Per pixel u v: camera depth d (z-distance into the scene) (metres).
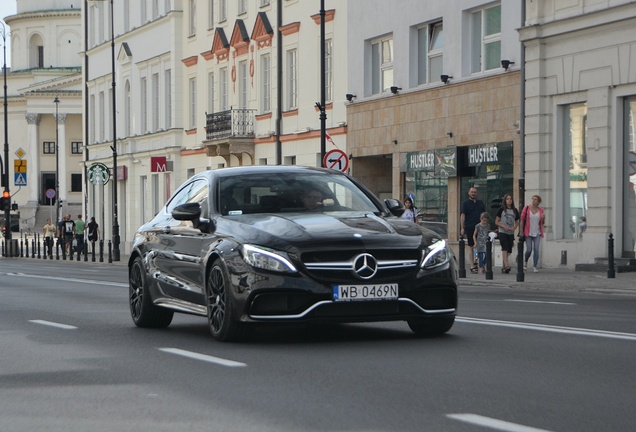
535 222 32.53
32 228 128.62
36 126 130.25
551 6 33.50
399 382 9.91
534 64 34.09
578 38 32.56
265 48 52.47
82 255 70.25
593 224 32.12
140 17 68.81
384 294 12.47
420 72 41.12
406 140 41.38
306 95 48.84
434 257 12.75
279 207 14.02
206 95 59.72
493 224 36.59
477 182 37.50
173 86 63.12
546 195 34.00
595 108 32.00
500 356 11.60
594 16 31.59
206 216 14.16
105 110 75.50
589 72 32.19
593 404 8.68
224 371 10.88
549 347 12.34
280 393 9.45
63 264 55.84
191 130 61.84
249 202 14.09
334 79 46.38
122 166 71.19
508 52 35.62
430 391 9.39
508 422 7.96
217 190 14.36
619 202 31.50
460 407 8.60
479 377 10.15
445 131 39.03
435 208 39.84
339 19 45.91
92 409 8.89
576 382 9.79
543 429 7.70
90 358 12.25
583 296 23.17
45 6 134.12
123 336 14.69
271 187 14.34
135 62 69.25
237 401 9.09
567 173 33.66
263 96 53.22
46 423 8.34
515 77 35.28
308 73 48.59
